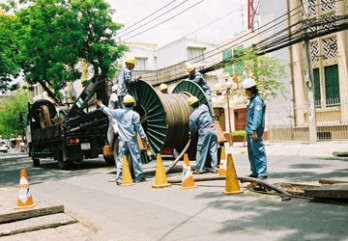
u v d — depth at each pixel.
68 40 19.58
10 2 21.94
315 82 20.25
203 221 4.77
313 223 4.30
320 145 16.67
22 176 5.63
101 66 21.16
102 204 6.43
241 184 7.34
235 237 3.99
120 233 4.50
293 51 21.31
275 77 21.97
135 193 7.27
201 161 9.02
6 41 20.88
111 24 20.83
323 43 19.75
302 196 5.66
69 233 4.62
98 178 10.34
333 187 5.39
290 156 14.01
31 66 22.17
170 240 4.07
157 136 9.66
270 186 6.14
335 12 19.02
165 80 30.92
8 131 56.91
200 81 10.55
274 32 22.38
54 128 13.97
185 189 7.23
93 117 13.53
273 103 22.48
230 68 26.16
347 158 11.94
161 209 5.66
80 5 19.56
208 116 9.04
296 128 20.80
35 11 19.62
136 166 8.74
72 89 38.09
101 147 14.04
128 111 8.66
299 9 20.81
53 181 10.41
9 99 54.97
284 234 3.96
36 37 19.77
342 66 18.69
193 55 38.75
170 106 9.59
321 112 19.67
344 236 3.76
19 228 4.74
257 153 7.51
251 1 28.77
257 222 4.52
